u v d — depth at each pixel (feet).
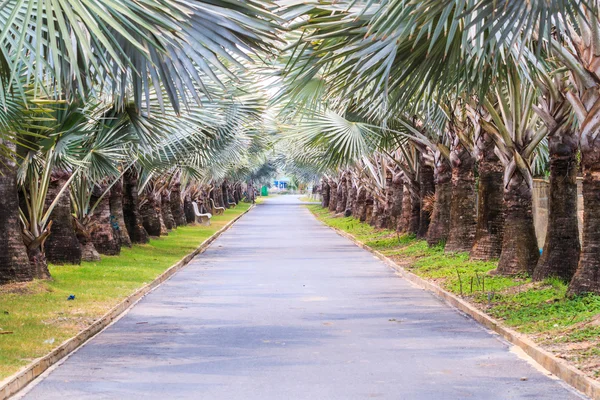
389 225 136.98
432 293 59.21
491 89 59.82
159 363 33.45
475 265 69.82
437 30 27.27
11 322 41.29
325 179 283.79
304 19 34.04
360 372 31.42
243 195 431.02
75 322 42.04
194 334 41.04
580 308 41.68
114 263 78.38
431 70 33.06
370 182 148.66
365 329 42.52
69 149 59.41
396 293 59.41
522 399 26.84
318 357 34.65
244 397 27.35
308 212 281.74
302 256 98.37
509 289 53.16
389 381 29.73
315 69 34.12
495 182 72.59
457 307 51.19
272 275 74.18
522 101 60.03
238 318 46.78
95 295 53.01
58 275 64.34
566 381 29.40
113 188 96.73
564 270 52.42
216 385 29.25
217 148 87.92
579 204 68.28
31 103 37.86
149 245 105.70
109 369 32.19
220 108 64.69
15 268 54.75
